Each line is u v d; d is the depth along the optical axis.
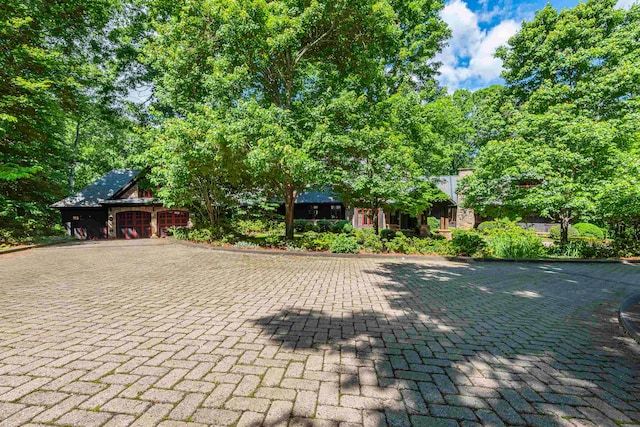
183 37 12.45
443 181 16.72
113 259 10.57
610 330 4.29
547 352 3.47
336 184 13.55
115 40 19.36
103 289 6.13
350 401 2.37
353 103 11.82
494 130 16.98
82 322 4.13
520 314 4.98
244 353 3.22
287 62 12.29
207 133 10.67
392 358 3.20
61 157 23.12
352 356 3.22
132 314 4.51
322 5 10.60
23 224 15.77
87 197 22.61
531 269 9.88
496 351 3.46
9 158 16.22
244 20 10.20
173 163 11.98
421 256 11.84
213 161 12.48
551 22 14.99
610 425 2.15
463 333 4.03
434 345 3.59
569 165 12.01
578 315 5.02
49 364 2.89
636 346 3.71
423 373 2.88
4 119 12.92
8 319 4.23
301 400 2.37
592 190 11.52
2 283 6.65
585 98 12.47
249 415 2.16
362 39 12.38
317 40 11.91
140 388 2.48
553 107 12.51
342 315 4.66
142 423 2.04
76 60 17.12
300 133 11.23
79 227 22.09
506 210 13.61
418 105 14.57
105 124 24.53
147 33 19.36
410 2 17.45
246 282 6.98
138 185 22.98
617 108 12.74
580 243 13.51
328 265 9.80
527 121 13.05
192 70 12.52
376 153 12.03
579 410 2.34
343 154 11.91
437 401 2.41
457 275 8.53
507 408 2.34
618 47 12.72
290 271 8.56
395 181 12.06
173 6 14.60
